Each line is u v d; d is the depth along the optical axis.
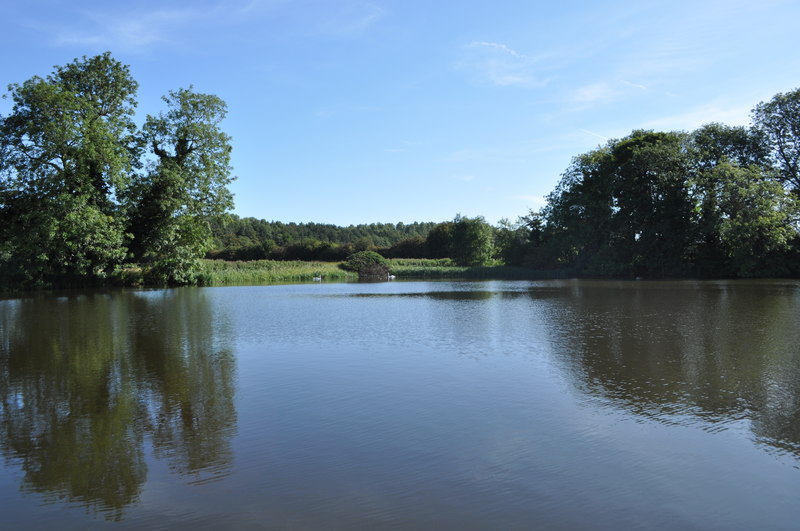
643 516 5.28
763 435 7.53
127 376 11.51
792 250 49.94
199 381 11.00
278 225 171.25
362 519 5.23
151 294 37.53
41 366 12.66
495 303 27.50
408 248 115.44
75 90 41.66
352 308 25.83
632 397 9.45
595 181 63.81
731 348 13.78
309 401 9.41
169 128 45.75
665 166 55.09
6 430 8.14
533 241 78.06
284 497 5.74
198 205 46.25
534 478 6.14
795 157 51.16
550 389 10.00
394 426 8.01
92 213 38.12
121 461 6.86
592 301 27.84
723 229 50.53
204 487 6.04
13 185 37.56
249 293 38.62
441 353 13.58
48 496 5.91
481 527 5.06
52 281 42.91
